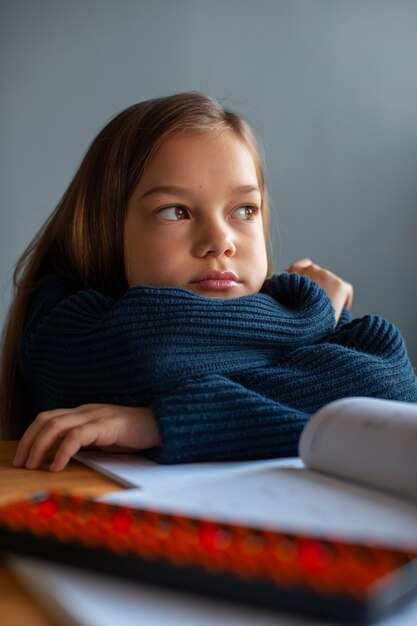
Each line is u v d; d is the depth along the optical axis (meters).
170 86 1.73
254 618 0.23
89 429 0.50
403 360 0.67
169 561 0.25
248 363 0.61
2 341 0.87
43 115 1.68
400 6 1.74
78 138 1.70
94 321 0.64
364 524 0.31
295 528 0.29
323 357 0.62
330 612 0.22
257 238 0.76
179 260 0.71
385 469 0.38
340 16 1.74
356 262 1.76
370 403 0.44
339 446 0.40
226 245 0.72
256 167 0.86
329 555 0.25
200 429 0.51
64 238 0.82
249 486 0.37
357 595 0.22
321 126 1.75
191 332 0.60
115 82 1.71
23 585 0.27
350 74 1.75
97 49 1.70
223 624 0.23
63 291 0.76
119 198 0.77
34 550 0.27
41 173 1.68
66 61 1.69
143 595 0.25
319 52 1.75
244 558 0.25
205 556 0.25
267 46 1.75
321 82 1.75
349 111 1.75
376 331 0.69
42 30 1.67
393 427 0.39
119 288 0.80
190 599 0.24
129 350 0.59
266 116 1.74
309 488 0.37
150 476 0.46
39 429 0.52
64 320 0.67
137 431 0.52
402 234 1.76
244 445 0.52
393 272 1.76
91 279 0.79
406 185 1.76
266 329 0.64
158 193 0.72
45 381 0.68
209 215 0.72
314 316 0.69
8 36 1.65
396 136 1.75
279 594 0.23
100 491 0.43
